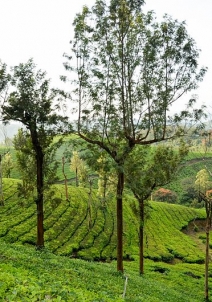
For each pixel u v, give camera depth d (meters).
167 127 26.20
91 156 25.69
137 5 23.91
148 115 25.34
